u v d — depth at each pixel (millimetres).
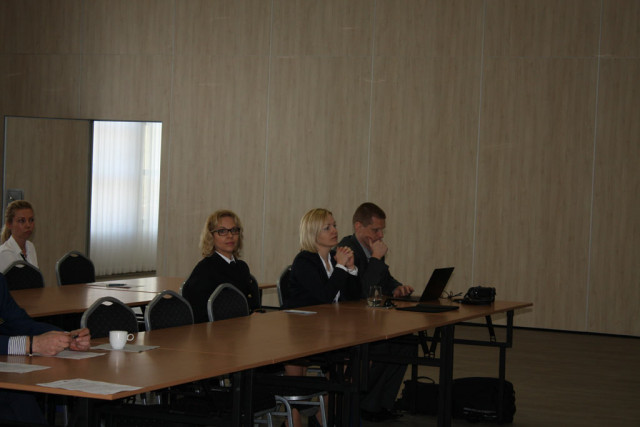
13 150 10094
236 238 4398
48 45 10234
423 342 4926
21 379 2180
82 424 2129
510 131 8898
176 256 9945
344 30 9391
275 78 9609
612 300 8602
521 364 6719
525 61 8844
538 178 8820
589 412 5109
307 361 3850
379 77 9281
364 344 3361
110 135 12789
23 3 10289
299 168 9547
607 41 8625
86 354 2617
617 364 6891
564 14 8734
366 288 4832
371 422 4785
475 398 4832
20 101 10305
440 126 9102
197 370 2395
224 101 9773
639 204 8531
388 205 9266
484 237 8969
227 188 9773
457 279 9039
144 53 9984
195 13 9836
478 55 8984
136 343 2904
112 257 12875
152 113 9984
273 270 9641
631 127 8562
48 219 10031
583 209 8695
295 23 9531
